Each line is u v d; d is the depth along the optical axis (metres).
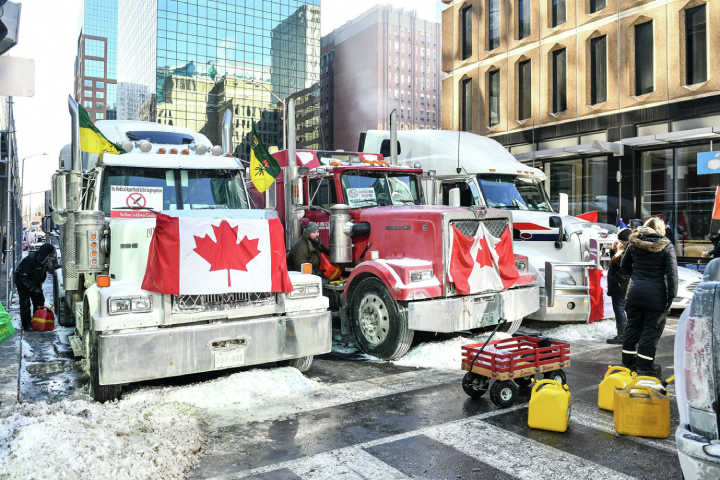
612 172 21.05
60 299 9.34
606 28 21.03
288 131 8.71
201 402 5.41
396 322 7.15
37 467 3.55
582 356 7.55
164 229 5.35
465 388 5.62
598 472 3.90
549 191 23.45
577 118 22.06
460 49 27.12
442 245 7.14
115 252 5.64
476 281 7.32
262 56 110.19
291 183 8.66
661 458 4.14
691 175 19.00
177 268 5.29
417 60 135.75
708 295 2.71
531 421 4.80
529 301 8.08
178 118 102.50
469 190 10.55
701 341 2.68
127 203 6.82
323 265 8.70
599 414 5.18
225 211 6.70
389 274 7.09
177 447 4.20
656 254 6.20
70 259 6.70
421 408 5.38
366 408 5.38
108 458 3.79
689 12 18.81
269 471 3.97
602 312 9.32
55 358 7.43
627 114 20.41
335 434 4.69
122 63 125.62
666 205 19.67
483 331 9.04
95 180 6.98
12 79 3.99
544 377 5.82
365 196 8.70
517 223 10.02
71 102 6.82
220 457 4.23
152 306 5.32
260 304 5.87
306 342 6.07
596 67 21.67
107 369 5.02
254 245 5.71
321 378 6.52
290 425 4.91
